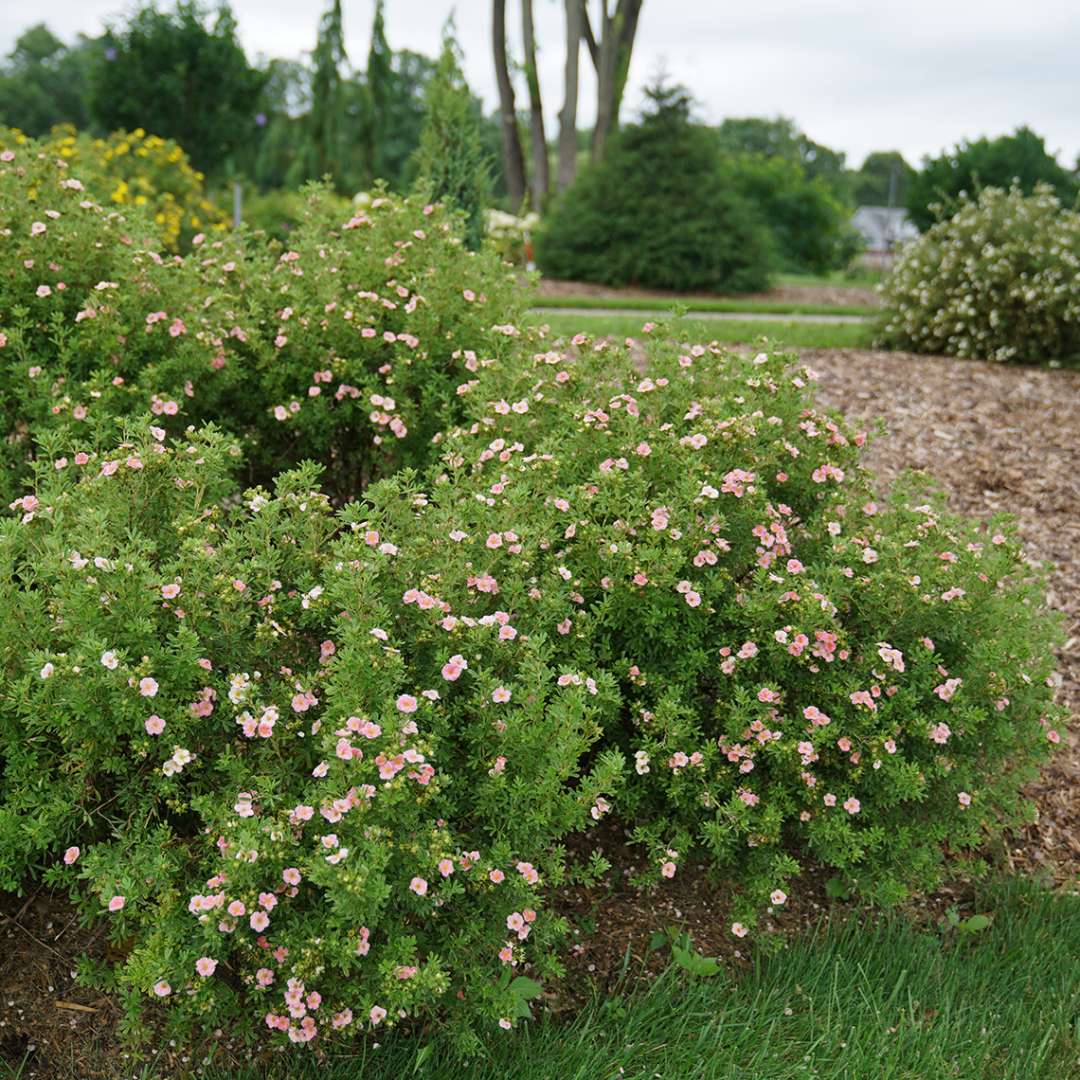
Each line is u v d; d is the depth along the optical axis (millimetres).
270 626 2504
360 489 4406
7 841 2256
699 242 16641
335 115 23453
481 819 2551
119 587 2332
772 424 3258
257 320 4121
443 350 4105
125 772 2443
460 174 7164
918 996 2785
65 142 11602
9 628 2334
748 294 16922
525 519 2941
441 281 4195
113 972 2414
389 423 3957
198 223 12102
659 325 3740
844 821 2938
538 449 3186
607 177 17172
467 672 2588
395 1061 2354
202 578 2490
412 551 2670
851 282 21969
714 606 3039
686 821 3000
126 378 3848
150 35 19375
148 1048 2367
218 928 2154
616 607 2883
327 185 4695
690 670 2957
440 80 7133
